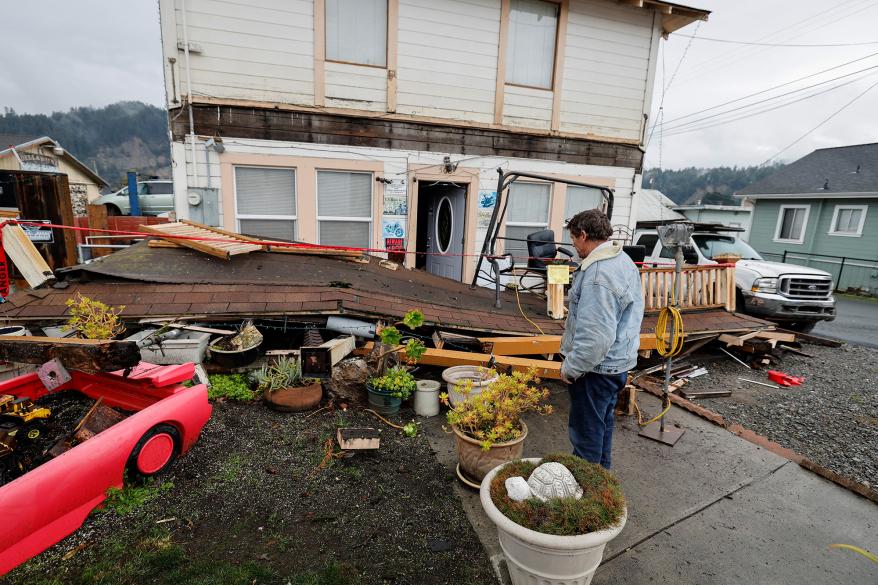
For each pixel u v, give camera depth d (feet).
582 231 8.86
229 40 22.53
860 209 56.13
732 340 20.57
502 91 27.61
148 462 9.00
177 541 7.84
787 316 25.76
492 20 26.78
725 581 7.79
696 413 14.84
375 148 25.81
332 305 15.03
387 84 25.41
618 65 30.07
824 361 22.70
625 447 12.41
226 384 13.43
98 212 30.17
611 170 31.40
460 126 27.14
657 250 32.89
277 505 8.96
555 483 6.88
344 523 8.61
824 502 10.26
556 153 29.73
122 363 8.30
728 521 9.45
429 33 25.75
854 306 44.32
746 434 13.41
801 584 7.82
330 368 13.53
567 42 28.63
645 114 31.48
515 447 9.59
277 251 18.65
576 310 9.06
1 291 13.87
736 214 82.58
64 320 12.99
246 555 7.64
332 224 26.18
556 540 6.05
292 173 24.89
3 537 6.42
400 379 12.91
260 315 14.46
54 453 7.98
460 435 9.61
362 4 24.56
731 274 22.65
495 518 6.56
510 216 29.89
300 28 23.45
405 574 7.52
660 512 9.63
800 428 14.67
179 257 16.46
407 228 27.30
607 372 8.64
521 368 14.56
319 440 11.41
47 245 24.53
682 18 30.45
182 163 22.71
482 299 21.29
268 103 23.48
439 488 9.89
